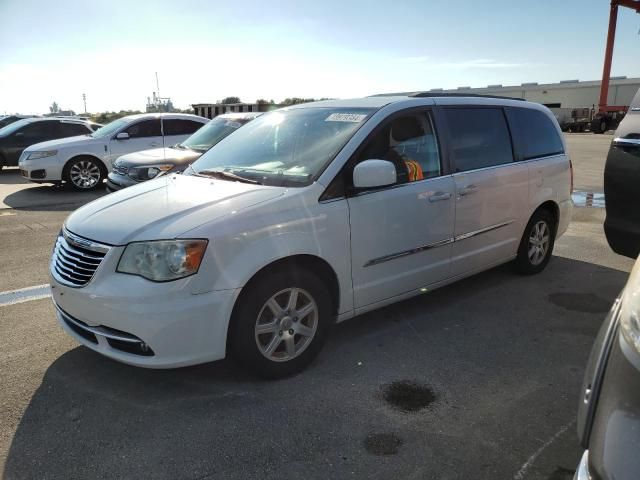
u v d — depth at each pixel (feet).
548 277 17.94
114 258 9.88
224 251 9.87
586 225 26.35
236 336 10.37
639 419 4.88
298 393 10.69
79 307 10.21
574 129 155.94
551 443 9.14
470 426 9.62
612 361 5.43
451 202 13.87
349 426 9.61
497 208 15.51
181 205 10.75
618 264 19.54
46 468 8.50
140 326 9.53
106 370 11.55
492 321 14.30
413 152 13.34
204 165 14.28
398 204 12.54
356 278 12.04
